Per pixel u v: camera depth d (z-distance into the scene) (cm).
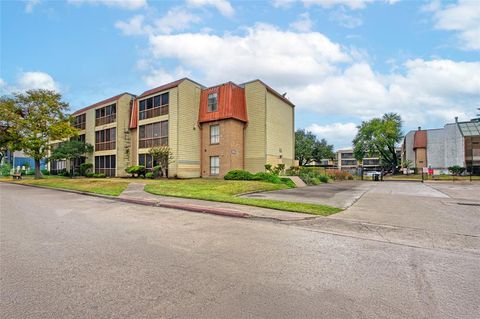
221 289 332
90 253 466
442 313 281
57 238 565
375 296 318
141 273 380
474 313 281
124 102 2852
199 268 401
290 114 2705
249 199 1095
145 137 2545
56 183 2073
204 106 2400
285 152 2556
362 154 5072
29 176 3472
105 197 1345
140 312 277
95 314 272
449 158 4312
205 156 2369
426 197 1313
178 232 625
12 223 720
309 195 1331
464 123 4216
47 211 923
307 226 697
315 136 6053
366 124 4906
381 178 3444
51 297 308
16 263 416
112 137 2867
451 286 347
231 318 267
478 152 3891
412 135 5050
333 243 543
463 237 590
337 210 898
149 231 633
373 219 771
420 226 691
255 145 2248
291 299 308
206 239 565
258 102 2250
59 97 2800
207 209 903
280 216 788
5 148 3164
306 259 446
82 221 750
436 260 448
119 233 611
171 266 408
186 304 294
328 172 3250
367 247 518
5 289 328
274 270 396
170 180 2036
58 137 2836
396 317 273
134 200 1157
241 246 517
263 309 285
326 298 312
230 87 2230
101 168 3011
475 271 400
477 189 1844
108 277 365
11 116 2541
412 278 372
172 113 2281
